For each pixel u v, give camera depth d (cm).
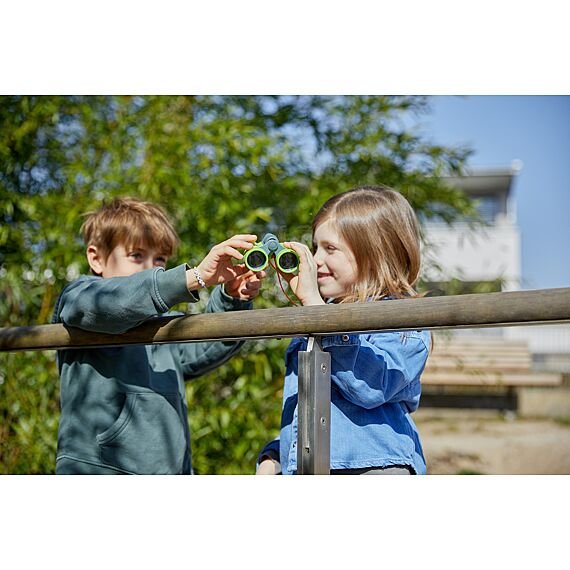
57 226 363
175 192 368
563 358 931
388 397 181
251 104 384
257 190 374
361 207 199
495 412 781
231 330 162
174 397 225
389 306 140
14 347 200
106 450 214
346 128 379
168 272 179
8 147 379
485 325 130
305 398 152
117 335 182
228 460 354
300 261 184
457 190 395
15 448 362
